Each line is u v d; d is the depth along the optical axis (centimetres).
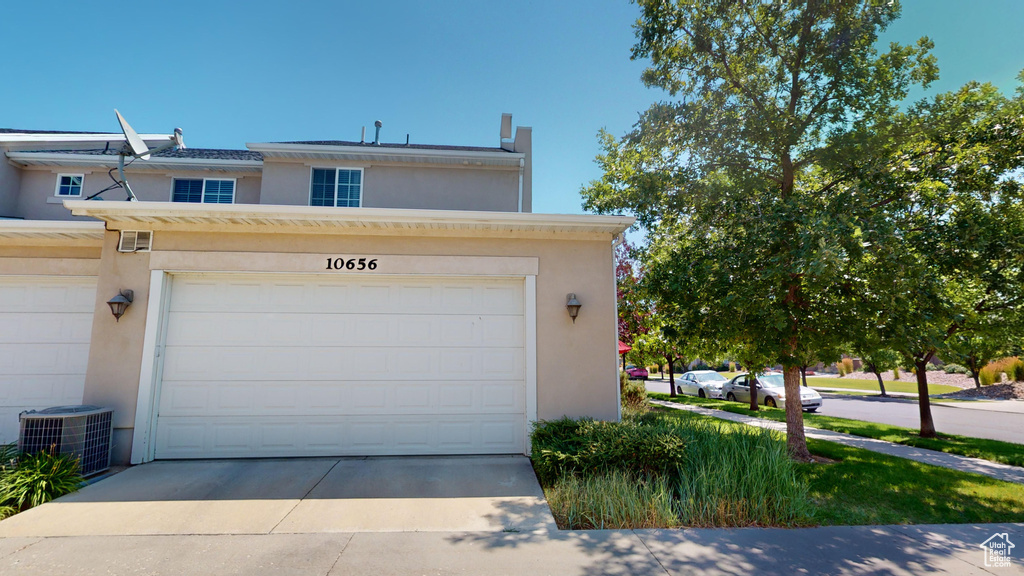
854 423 1337
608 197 1212
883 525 507
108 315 706
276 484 593
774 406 1808
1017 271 708
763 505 505
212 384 722
